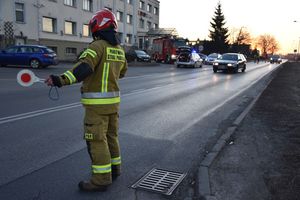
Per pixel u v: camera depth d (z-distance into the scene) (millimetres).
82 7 43656
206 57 50281
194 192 4316
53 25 38750
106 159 4191
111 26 4129
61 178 4602
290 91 15273
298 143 6316
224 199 4004
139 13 62625
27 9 34094
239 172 4832
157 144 6406
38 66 24188
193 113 9664
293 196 4055
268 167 5039
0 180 4480
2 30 31281
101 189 4230
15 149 5723
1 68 23297
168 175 4883
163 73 25906
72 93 12516
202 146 6359
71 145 6031
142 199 4090
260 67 45875
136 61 42125
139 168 5109
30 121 7707
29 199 3979
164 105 10883
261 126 7703
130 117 8750
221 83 19203
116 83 4203
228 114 9633
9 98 10883
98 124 4074
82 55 3930
